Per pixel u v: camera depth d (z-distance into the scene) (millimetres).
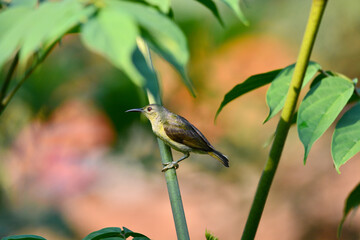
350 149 3514
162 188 17094
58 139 12133
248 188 14469
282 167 16328
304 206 15281
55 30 2070
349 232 14406
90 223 14953
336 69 14945
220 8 12422
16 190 12305
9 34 2168
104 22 2039
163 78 11359
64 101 11000
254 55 13906
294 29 14812
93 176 13375
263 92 15023
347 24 14562
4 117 10820
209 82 11930
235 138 14273
